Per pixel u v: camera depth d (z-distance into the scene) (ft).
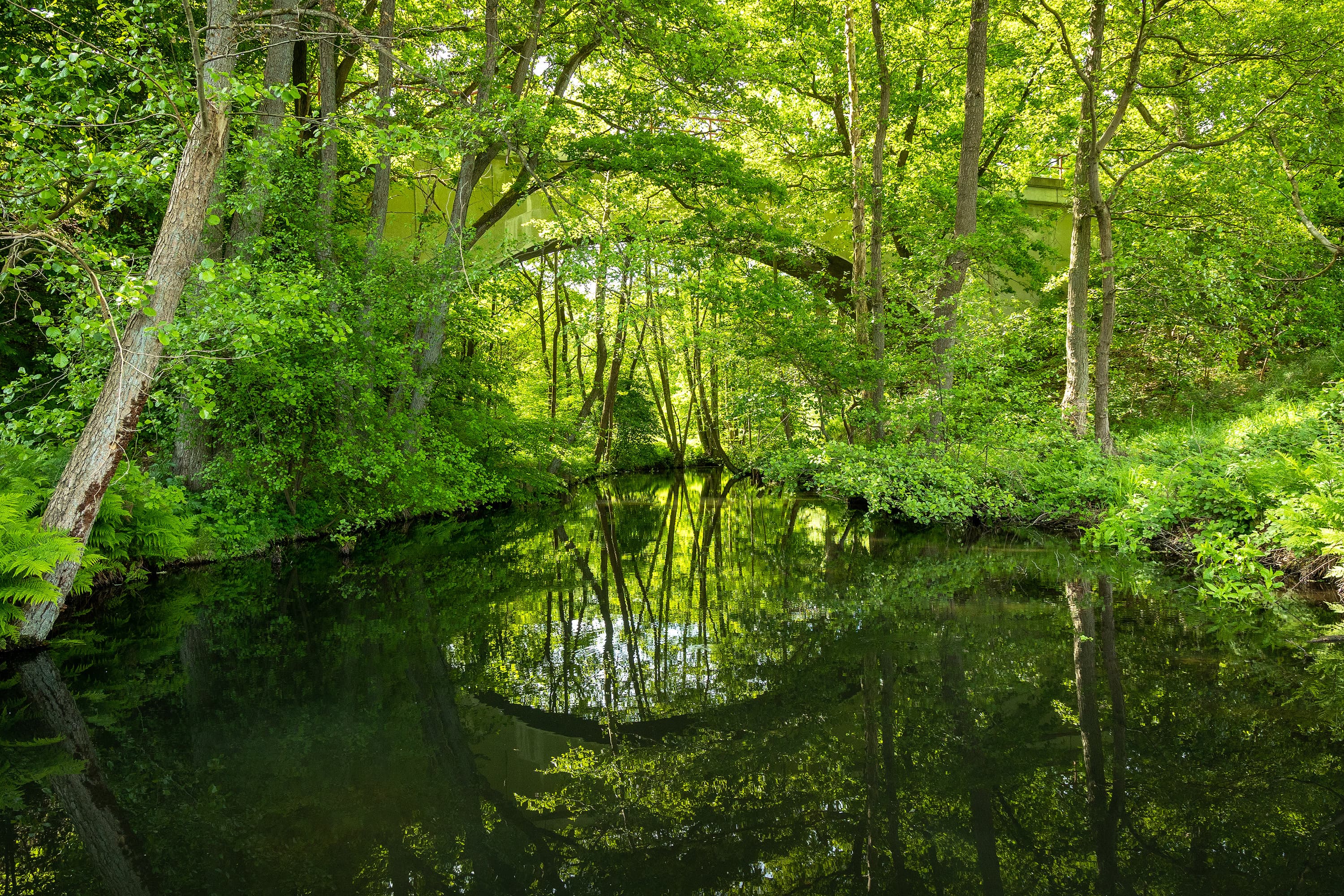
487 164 50.34
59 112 21.74
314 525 42.39
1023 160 58.39
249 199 31.07
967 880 10.16
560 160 54.44
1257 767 12.84
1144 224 56.44
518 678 19.25
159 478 35.78
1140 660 18.28
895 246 70.33
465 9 52.80
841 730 15.42
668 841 11.66
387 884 10.48
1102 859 10.53
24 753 14.89
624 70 52.26
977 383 43.24
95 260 21.22
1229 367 51.75
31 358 39.75
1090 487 37.14
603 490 81.66
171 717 16.74
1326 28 42.60
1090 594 25.09
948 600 25.12
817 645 20.98
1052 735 14.43
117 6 24.29
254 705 17.40
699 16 47.42
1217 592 23.97
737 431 100.12
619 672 19.60
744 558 36.24
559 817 12.42
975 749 14.20
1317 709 14.98
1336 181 53.67
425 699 17.81
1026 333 55.62
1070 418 45.65
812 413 59.16
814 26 54.54
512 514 58.44
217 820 12.31
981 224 51.26
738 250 54.80
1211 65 45.73
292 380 35.50
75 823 12.19
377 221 45.06
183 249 21.68
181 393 33.30
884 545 37.58
